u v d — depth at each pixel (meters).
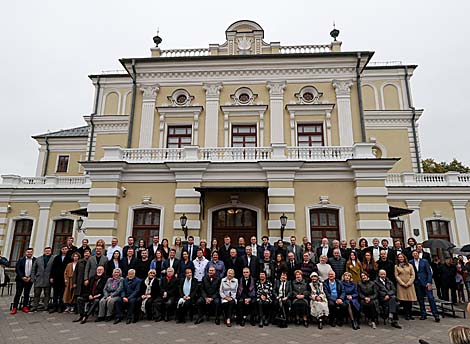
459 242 20.39
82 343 7.37
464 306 12.47
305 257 10.21
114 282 9.78
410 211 16.47
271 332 8.37
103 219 14.55
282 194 14.38
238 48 21.45
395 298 9.26
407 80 26.20
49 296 11.09
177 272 10.21
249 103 19.86
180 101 20.31
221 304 9.30
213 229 14.92
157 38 22.09
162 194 15.02
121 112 26.78
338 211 14.48
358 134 18.98
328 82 19.91
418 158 24.61
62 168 29.83
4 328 8.66
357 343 7.50
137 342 7.43
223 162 14.80
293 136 19.17
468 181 21.64
